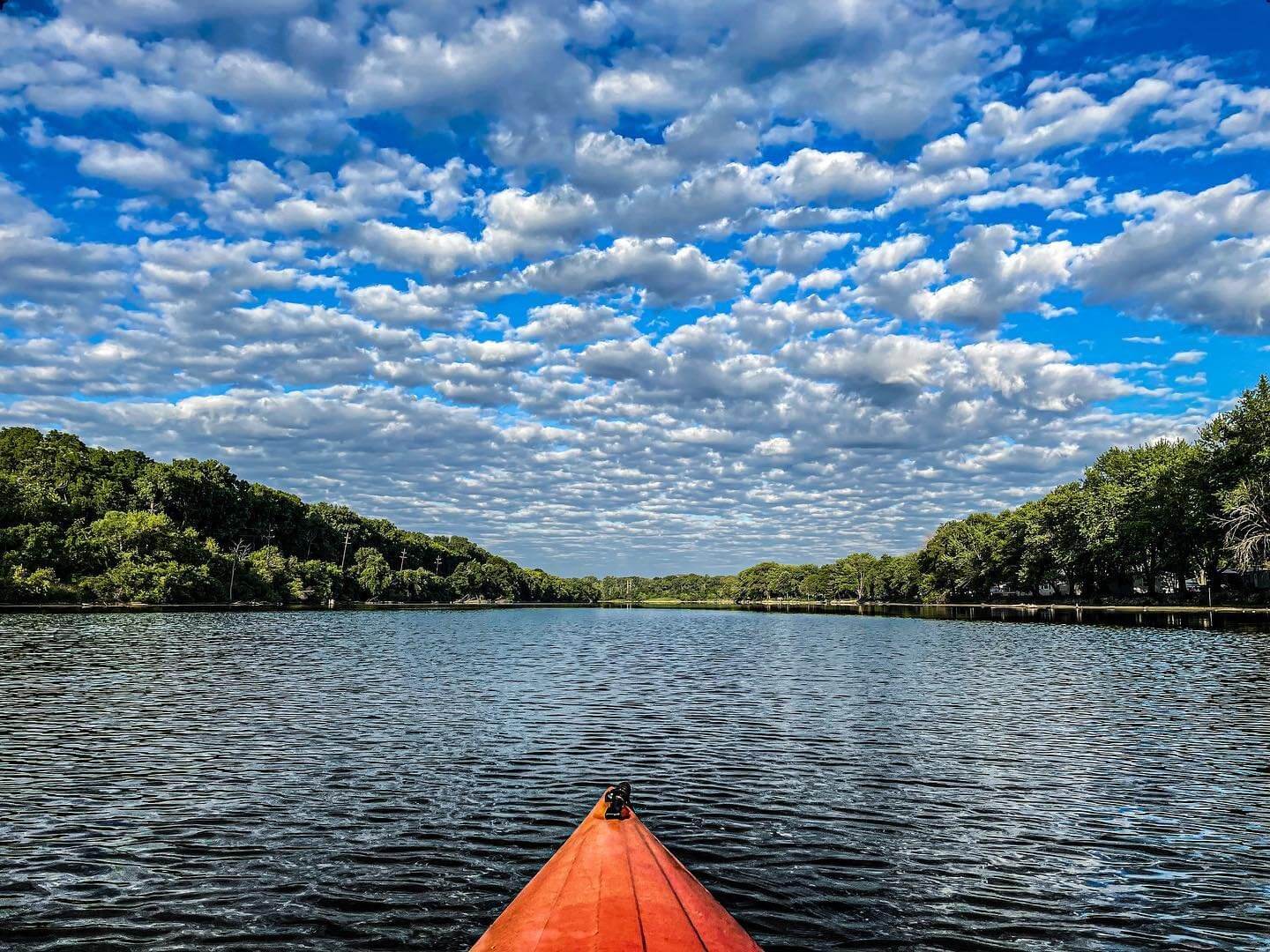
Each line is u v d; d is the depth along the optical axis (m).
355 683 32.38
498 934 7.05
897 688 31.73
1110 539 92.56
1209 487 79.94
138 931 9.08
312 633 68.94
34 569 99.88
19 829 12.65
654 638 75.69
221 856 11.52
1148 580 98.25
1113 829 13.11
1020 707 26.25
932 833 12.90
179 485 147.75
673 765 17.61
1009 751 19.17
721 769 17.28
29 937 8.90
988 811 14.12
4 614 80.88
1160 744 20.00
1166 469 86.75
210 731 21.16
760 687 32.53
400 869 11.04
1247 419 75.88
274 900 9.96
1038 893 10.45
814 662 44.94
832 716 24.61
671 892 7.71
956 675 36.44
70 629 62.00
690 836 12.70
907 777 16.66
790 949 8.80
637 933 6.86
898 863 11.52
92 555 108.69
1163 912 9.87
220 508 160.25
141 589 107.88
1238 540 74.94
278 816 13.43
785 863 11.48
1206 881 10.86
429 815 13.55
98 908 9.70
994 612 120.75
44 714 23.58
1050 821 13.57
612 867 8.20
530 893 7.97
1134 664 39.62
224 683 31.38
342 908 9.73
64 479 137.62
